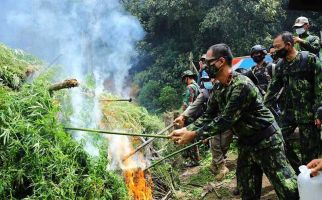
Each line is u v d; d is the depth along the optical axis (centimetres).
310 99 449
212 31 1986
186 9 2011
